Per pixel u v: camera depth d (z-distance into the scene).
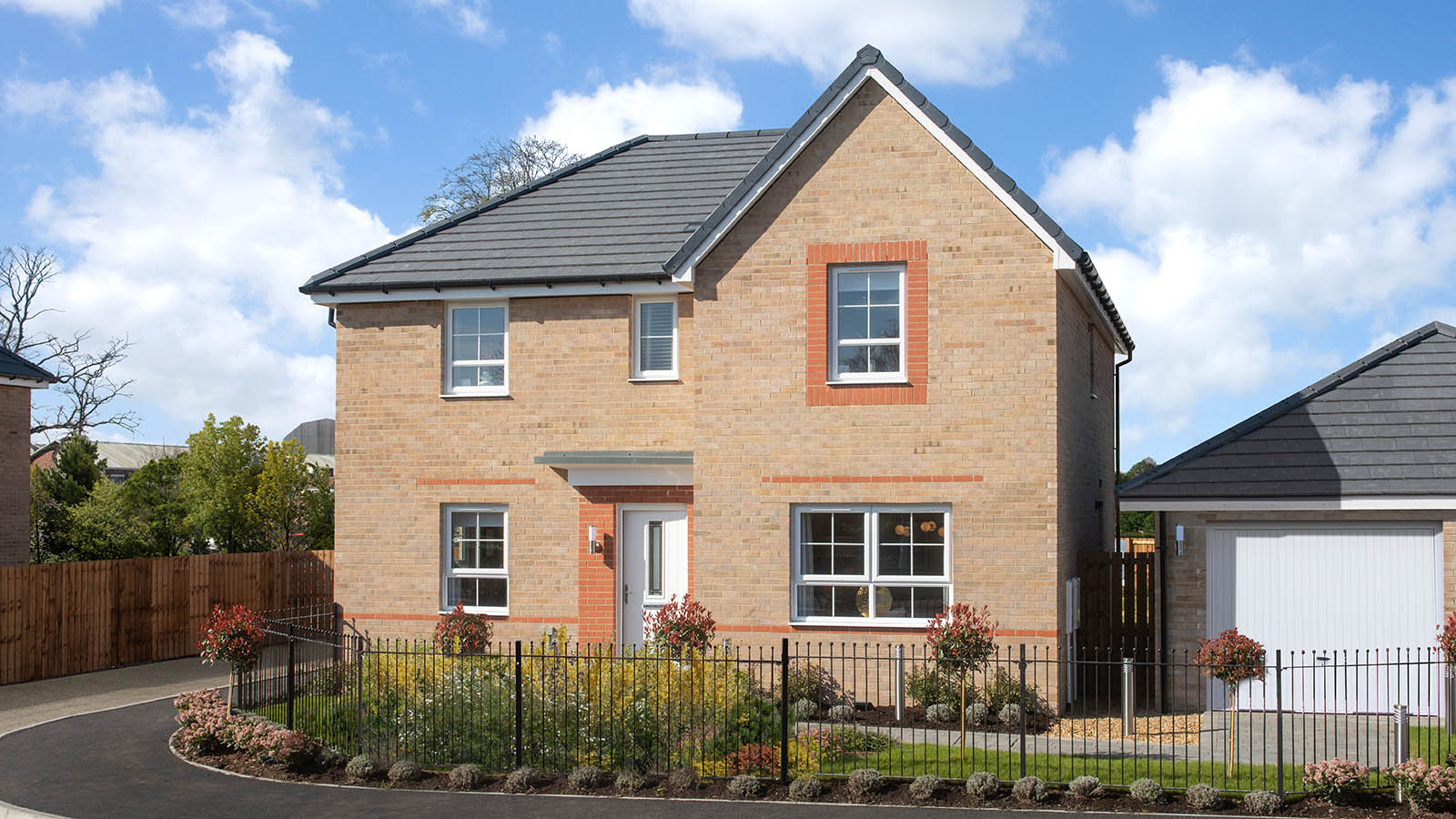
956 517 14.88
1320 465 14.64
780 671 15.21
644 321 17.48
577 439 17.45
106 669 19.77
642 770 11.63
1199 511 14.96
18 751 13.22
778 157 15.34
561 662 14.32
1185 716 13.52
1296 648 14.73
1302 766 11.55
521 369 17.67
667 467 16.70
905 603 15.11
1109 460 22.14
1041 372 14.71
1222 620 14.95
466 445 17.80
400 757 12.23
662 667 13.21
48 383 23.80
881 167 15.21
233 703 14.55
